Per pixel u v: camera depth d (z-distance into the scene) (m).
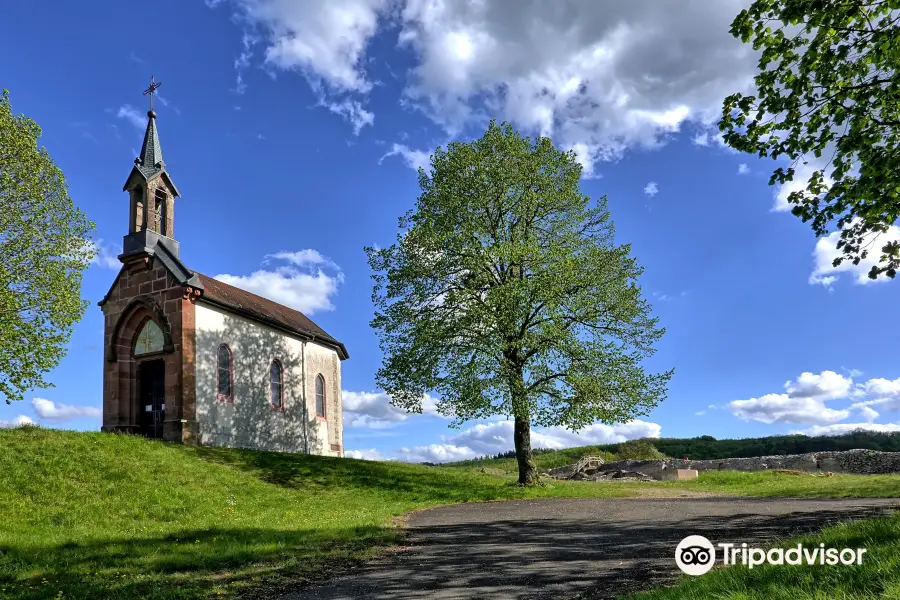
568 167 31.61
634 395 28.03
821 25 10.91
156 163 35.91
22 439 23.33
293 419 39.66
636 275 30.06
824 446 49.84
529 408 27.58
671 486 29.92
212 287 37.59
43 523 17.42
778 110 11.47
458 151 30.67
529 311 28.58
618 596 9.04
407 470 32.62
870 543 8.91
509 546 13.89
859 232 11.19
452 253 29.69
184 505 20.53
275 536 15.71
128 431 33.19
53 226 28.48
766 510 17.73
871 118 11.02
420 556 13.27
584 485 30.48
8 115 27.31
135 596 10.55
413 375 28.84
